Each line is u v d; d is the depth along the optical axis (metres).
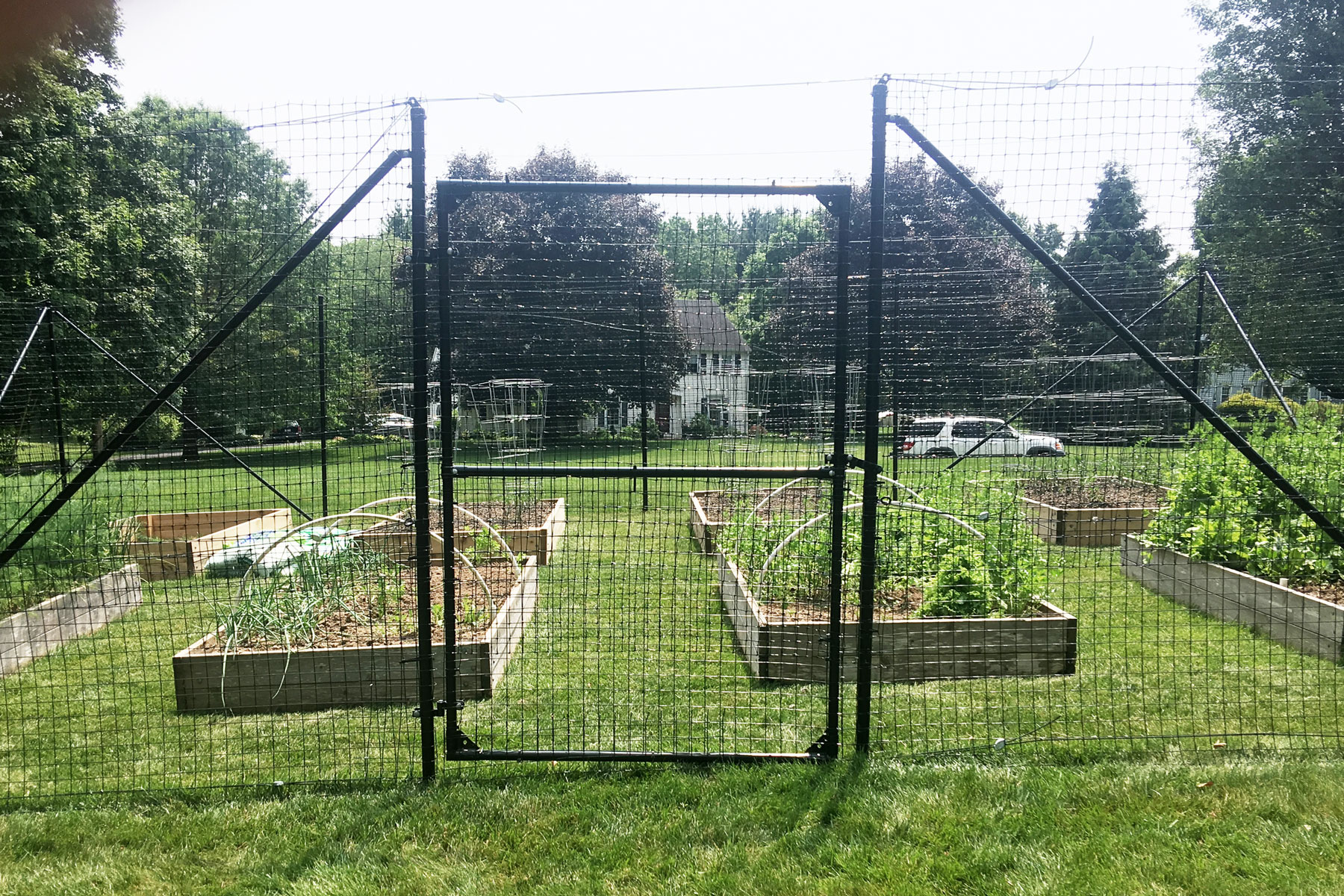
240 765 3.64
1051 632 4.60
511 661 4.94
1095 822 2.96
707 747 3.64
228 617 4.60
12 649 5.04
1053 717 3.96
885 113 3.30
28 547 5.87
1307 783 3.15
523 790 3.27
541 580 6.69
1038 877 2.64
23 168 13.79
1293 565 5.38
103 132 16.77
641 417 9.94
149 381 13.55
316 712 4.30
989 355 13.53
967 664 4.59
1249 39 21.22
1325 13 20.19
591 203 23.25
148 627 5.84
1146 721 3.90
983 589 4.88
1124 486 10.04
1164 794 3.11
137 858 2.87
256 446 10.84
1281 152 13.87
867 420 3.34
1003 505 6.44
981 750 3.59
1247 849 2.76
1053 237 16.89
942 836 2.88
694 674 4.68
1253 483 6.18
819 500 6.99
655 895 2.61
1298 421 8.53
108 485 7.91
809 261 8.48
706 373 7.11
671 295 9.75
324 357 7.98
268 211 9.06
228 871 2.79
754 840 2.90
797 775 3.33
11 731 4.09
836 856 2.79
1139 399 10.01
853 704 4.15
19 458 10.62
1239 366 14.14
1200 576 5.79
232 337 10.46
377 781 3.40
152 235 16.47
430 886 2.66
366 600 5.31
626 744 3.73
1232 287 12.43
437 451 4.42
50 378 10.42
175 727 4.11
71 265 13.80
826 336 8.48
